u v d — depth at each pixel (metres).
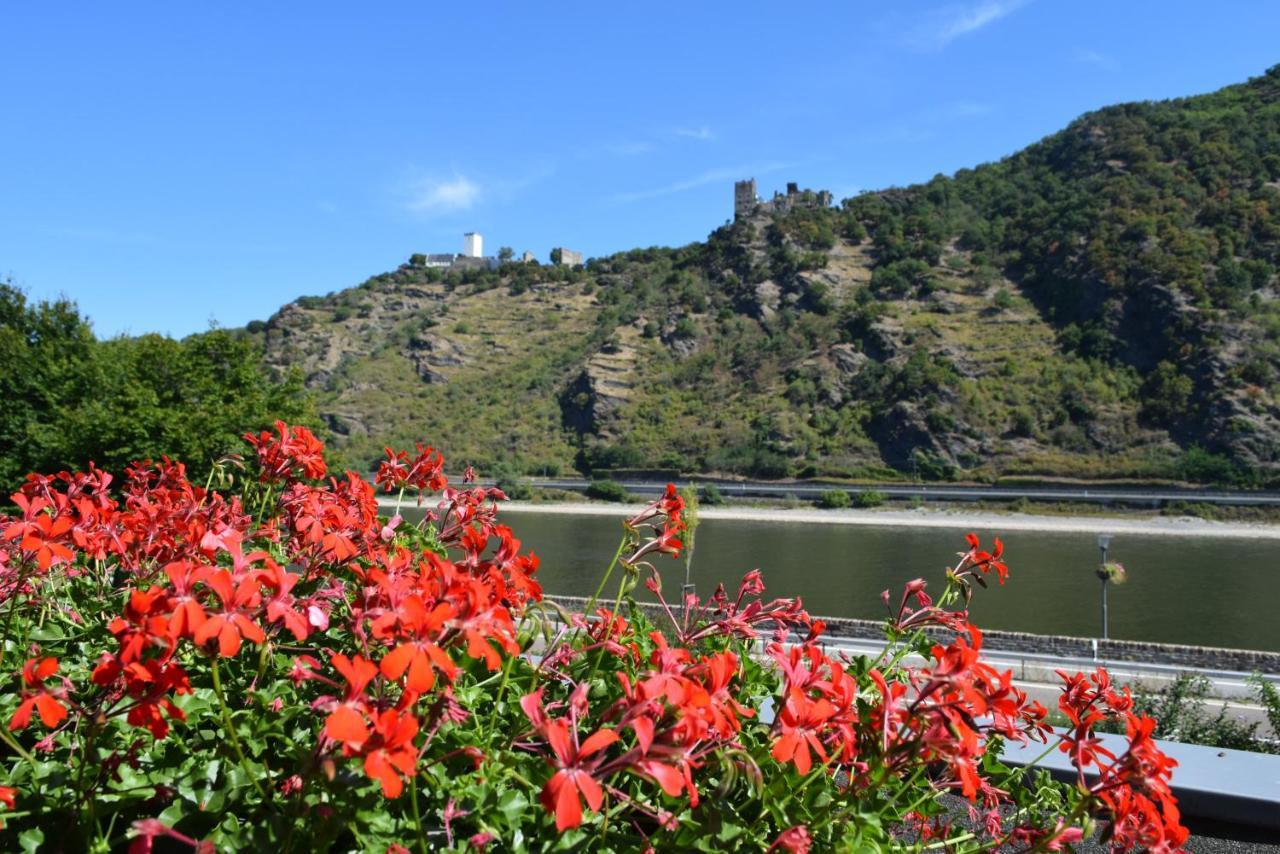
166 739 1.67
